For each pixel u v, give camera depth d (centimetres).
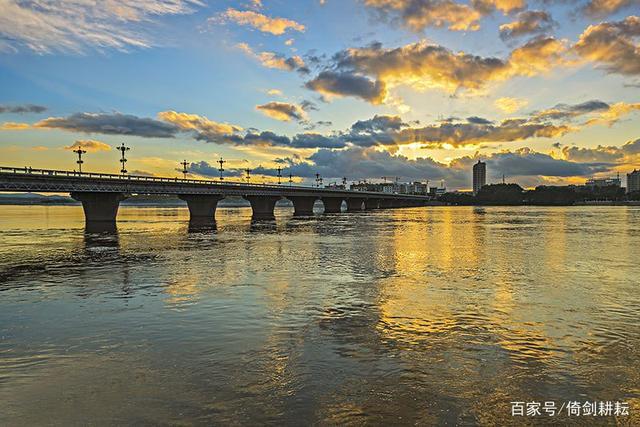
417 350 1307
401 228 7094
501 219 10394
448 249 3966
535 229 6756
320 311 1759
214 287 2255
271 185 12588
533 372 1145
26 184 5953
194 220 9725
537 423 895
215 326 1558
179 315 1711
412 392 1028
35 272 2766
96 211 7812
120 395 1021
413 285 2289
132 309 1816
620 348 1324
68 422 905
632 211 16500
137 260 3288
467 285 2288
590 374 1134
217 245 4381
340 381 1088
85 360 1242
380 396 1009
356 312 1741
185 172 11669
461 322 1598
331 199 17712
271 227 7450
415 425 884
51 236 5503
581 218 10706
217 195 10319
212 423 892
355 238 5181
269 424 887
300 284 2322
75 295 2097
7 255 3619
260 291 2148
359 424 886
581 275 2594
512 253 3662
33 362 1230
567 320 1627
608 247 4131
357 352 1290
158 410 949
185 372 1149
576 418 918
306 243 4569
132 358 1255
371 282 2373
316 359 1234
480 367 1177
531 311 1755
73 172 6581
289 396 1009
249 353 1286
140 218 11488
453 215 13388
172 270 2811
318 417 913
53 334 1488
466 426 883
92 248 4116
